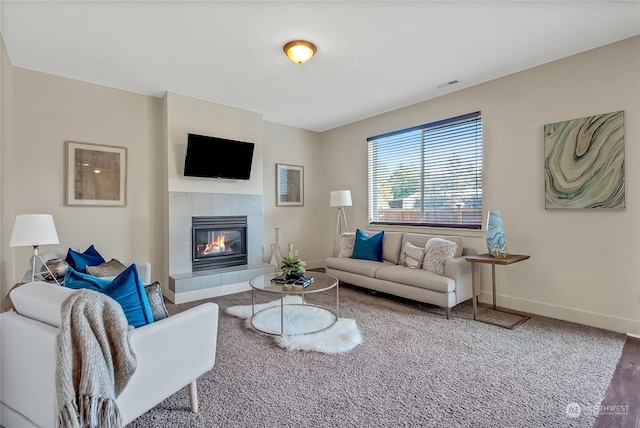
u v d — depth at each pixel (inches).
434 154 168.6
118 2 87.5
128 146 154.2
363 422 64.4
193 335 63.6
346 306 139.8
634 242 107.3
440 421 64.5
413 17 95.8
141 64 126.6
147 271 126.0
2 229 104.8
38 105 131.0
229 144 170.9
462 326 116.1
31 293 55.4
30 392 50.9
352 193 216.1
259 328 112.7
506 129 138.3
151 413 67.2
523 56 121.3
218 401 71.7
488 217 129.1
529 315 128.1
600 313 114.3
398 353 94.7
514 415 66.2
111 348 49.1
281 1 87.8
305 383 78.9
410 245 153.5
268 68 130.6
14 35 104.3
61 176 136.4
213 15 94.2
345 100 170.7
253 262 189.9
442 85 149.6
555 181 123.9
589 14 94.7
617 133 109.7
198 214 167.8
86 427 43.9
